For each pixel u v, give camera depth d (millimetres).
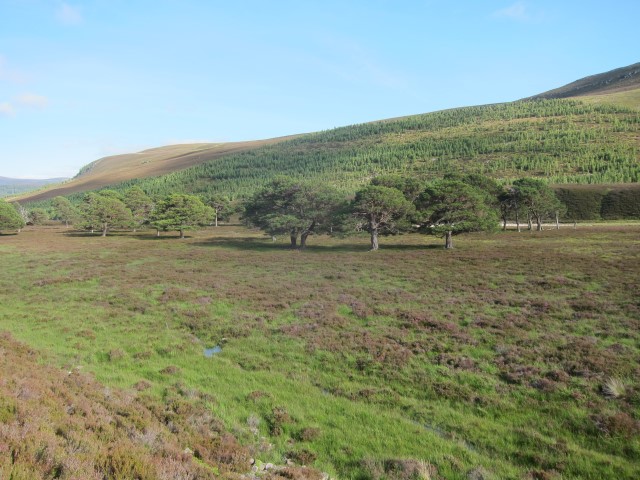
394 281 32562
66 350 17250
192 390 13406
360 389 13922
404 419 11891
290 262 45531
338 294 28078
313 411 12422
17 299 28703
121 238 87188
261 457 9688
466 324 20109
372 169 197500
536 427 11203
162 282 34438
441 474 9109
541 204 76375
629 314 20172
